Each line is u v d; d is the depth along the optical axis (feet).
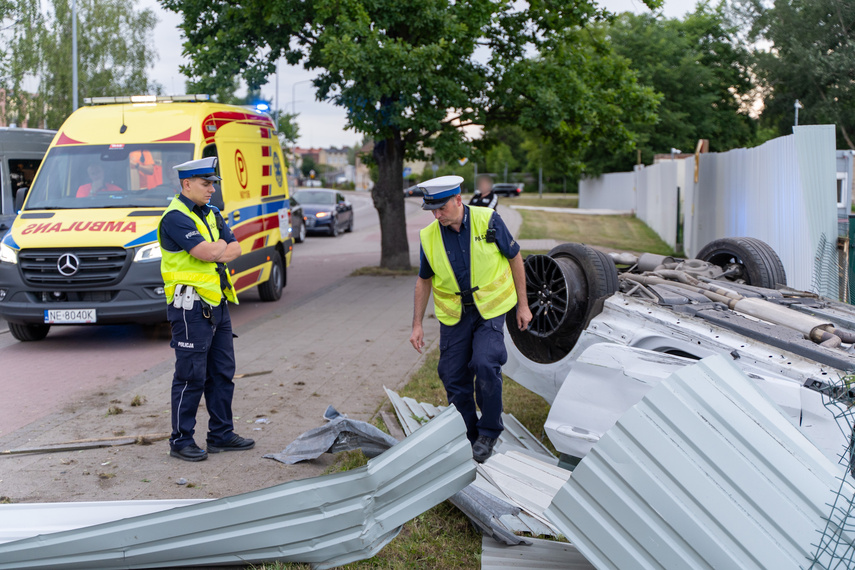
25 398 20.88
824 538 8.33
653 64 125.08
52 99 82.28
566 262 16.65
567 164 52.47
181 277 15.30
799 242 28.84
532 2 44.78
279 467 15.16
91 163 30.01
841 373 11.73
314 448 15.31
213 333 15.65
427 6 41.16
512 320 17.95
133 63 95.96
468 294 13.75
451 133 45.29
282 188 39.63
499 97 46.19
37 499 13.60
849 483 8.61
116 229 27.14
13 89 76.69
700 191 51.24
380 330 30.42
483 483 13.56
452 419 10.85
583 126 49.03
